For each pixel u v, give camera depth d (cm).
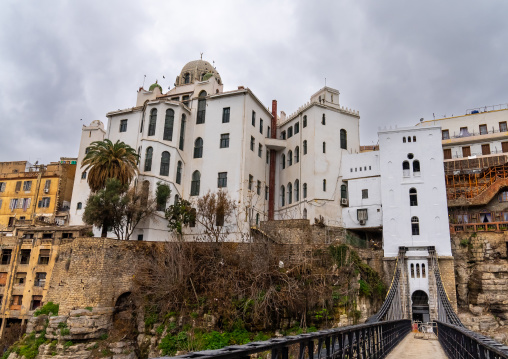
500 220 5334
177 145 5697
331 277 3991
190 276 4031
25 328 4653
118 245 4184
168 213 4956
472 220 5475
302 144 6050
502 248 4872
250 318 3688
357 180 5762
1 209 6694
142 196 4875
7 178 6844
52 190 6612
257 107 6169
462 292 4853
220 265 4100
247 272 3947
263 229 5272
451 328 1792
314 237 5050
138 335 3962
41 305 4559
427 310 4691
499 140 6066
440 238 4891
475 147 6219
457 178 5812
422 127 5300
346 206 5756
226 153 5678
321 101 6184
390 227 5088
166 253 4250
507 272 4694
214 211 4816
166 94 6631
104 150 4791
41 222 6038
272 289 3734
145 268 4203
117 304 4106
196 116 6075
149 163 5431
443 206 4978
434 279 4672
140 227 5031
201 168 5794
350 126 6247
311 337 844
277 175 6475
